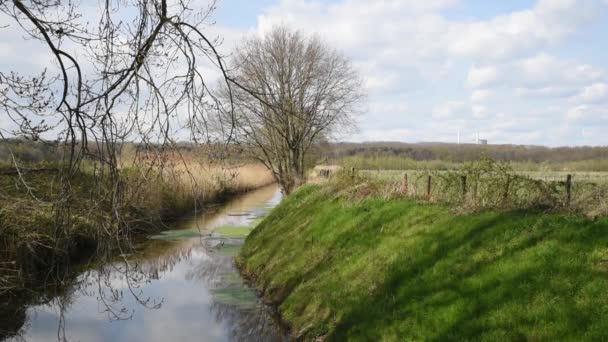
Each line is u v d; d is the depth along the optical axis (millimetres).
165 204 32312
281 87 34750
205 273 20266
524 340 7309
